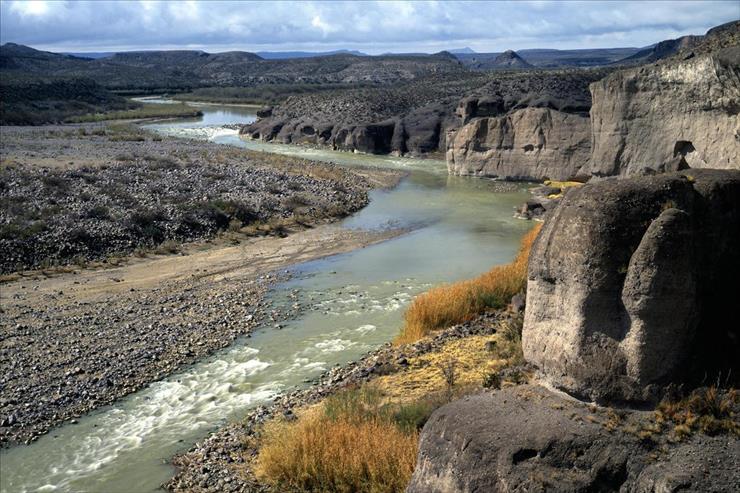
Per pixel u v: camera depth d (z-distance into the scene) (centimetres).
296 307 2288
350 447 1138
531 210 3772
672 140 3425
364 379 1566
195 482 1230
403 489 1038
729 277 964
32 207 3250
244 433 1398
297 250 3128
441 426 916
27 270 2723
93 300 2394
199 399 1622
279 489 1132
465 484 843
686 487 761
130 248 3042
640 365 872
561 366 937
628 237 905
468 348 1639
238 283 2608
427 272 2698
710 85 3108
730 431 822
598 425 854
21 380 1734
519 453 827
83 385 1706
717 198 964
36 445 1441
